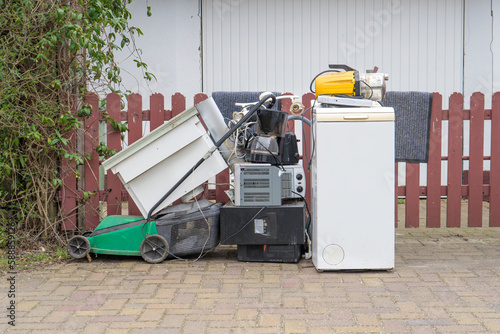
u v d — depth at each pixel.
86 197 5.27
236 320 3.45
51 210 5.40
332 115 4.32
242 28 8.02
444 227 6.20
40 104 5.05
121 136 5.43
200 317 3.50
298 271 4.49
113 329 3.32
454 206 5.80
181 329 3.32
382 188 4.35
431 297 3.82
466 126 8.05
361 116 4.31
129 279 4.31
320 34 8.01
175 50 7.96
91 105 5.39
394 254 4.86
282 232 4.64
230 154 4.81
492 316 3.45
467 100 8.07
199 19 7.98
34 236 5.33
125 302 3.79
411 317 3.46
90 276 4.40
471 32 8.01
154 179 4.76
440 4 7.97
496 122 5.70
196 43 8.02
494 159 5.75
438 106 5.63
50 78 5.17
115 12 5.39
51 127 5.19
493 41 7.99
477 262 4.70
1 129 5.06
